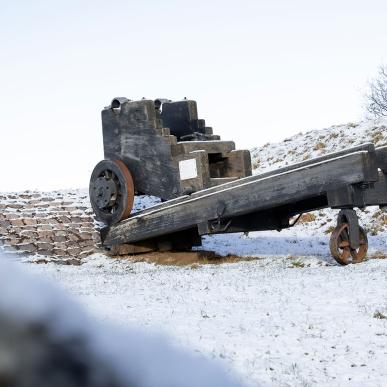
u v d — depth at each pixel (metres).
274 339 17.41
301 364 15.19
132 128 43.28
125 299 23.91
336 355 16.02
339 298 22.61
